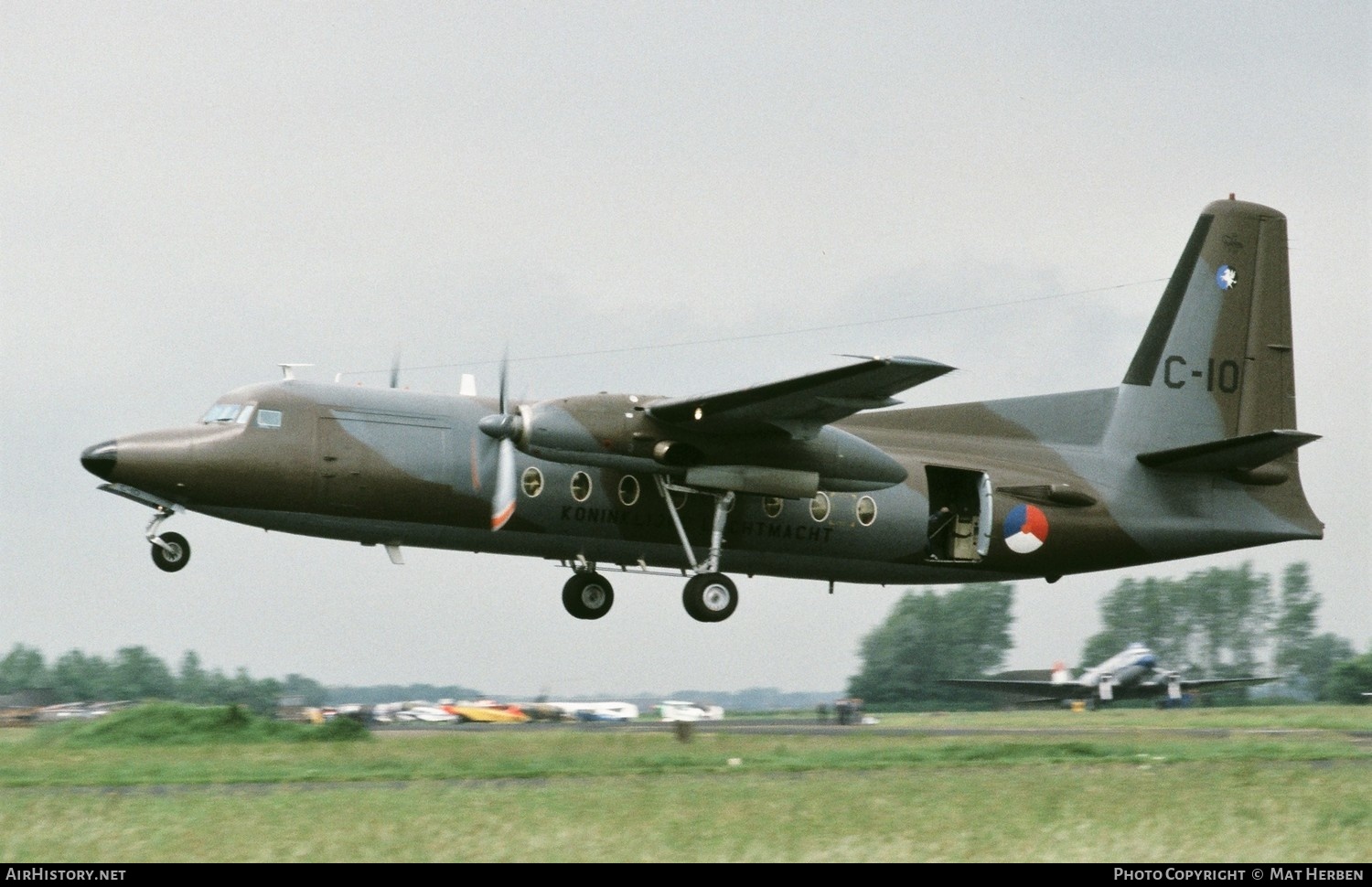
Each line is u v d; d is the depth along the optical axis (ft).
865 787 199.93
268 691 581.12
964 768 224.94
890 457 311.27
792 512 312.29
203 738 249.75
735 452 297.12
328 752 235.81
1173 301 356.38
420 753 234.99
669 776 210.18
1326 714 400.67
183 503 280.92
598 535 302.25
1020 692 589.73
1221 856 159.33
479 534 296.51
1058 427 341.41
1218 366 357.61
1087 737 294.46
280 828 162.40
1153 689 579.07
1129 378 351.05
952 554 327.88
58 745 246.88
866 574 326.24
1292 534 354.95
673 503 304.50
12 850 150.51
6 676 561.43
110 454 273.33
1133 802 189.16
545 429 284.61
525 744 246.47
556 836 159.74
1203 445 333.83
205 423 282.97
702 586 304.91
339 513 286.05
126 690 567.18
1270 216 366.22
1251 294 362.53
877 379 277.23
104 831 159.74
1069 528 333.62
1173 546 346.74
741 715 437.58
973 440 334.85
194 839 156.56
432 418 293.43
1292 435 324.80
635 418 290.97
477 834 160.04
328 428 284.61
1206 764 233.76
